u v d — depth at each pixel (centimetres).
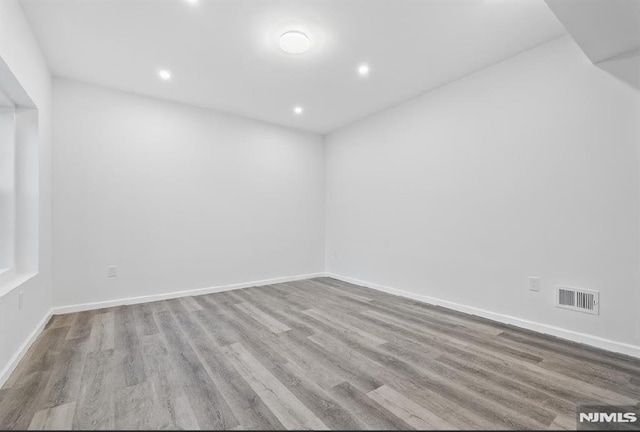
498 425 150
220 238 433
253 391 179
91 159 343
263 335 266
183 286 402
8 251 246
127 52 281
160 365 211
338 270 519
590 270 243
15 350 211
